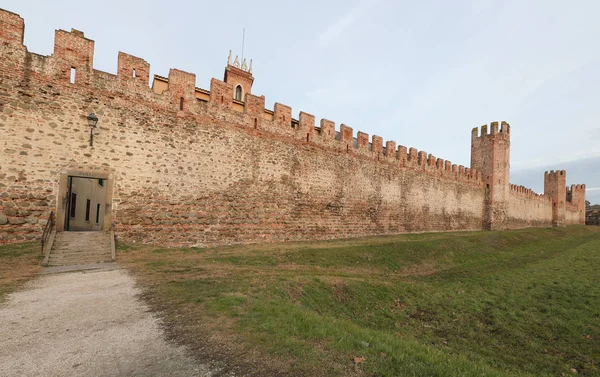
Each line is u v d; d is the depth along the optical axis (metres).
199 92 17.31
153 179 13.29
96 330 4.56
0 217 10.20
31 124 10.84
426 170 28.06
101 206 16.67
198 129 14.70
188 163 14.29
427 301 10.35
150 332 4.50
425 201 27.70
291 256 13.30
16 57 10.70
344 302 9.14
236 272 9.52
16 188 10.50
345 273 12.15
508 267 16.59
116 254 10.93
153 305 5.74
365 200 22.33
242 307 5.78
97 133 12.08
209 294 6.53
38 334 4.41
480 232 30.08
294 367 3.60
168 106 13.90
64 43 11.64
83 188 19.09
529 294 11.35
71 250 10.25
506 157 36.41
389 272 13.95
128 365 3.54
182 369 3.46
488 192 35.97
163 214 13.45
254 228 16.31
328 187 20.03
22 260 9.16
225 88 15.77
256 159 16.64
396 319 8.95
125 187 12.59
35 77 11.00
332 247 15.81
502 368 6.39
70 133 11.53
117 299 6.09
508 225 37.09
